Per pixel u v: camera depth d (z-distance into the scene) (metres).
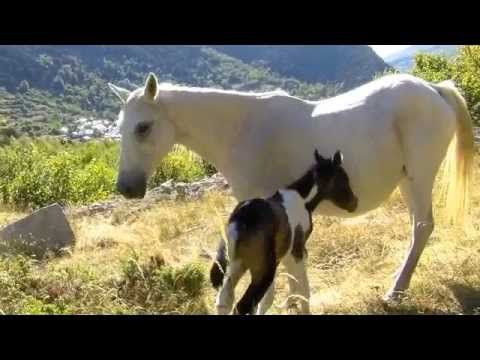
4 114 82.31
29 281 6.90
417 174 6.41
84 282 6.84
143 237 9.83
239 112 6.00
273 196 5.31
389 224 8.84
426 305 6.08
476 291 6.33
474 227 8.03
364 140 6.12
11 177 16.34
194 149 6.23
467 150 6.84
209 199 11.59
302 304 5.51
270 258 4.94
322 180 5.48
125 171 5.95
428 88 6.48
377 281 6.98
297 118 6.01
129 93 6.18
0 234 9.57
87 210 12.91
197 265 6.89
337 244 8.18
